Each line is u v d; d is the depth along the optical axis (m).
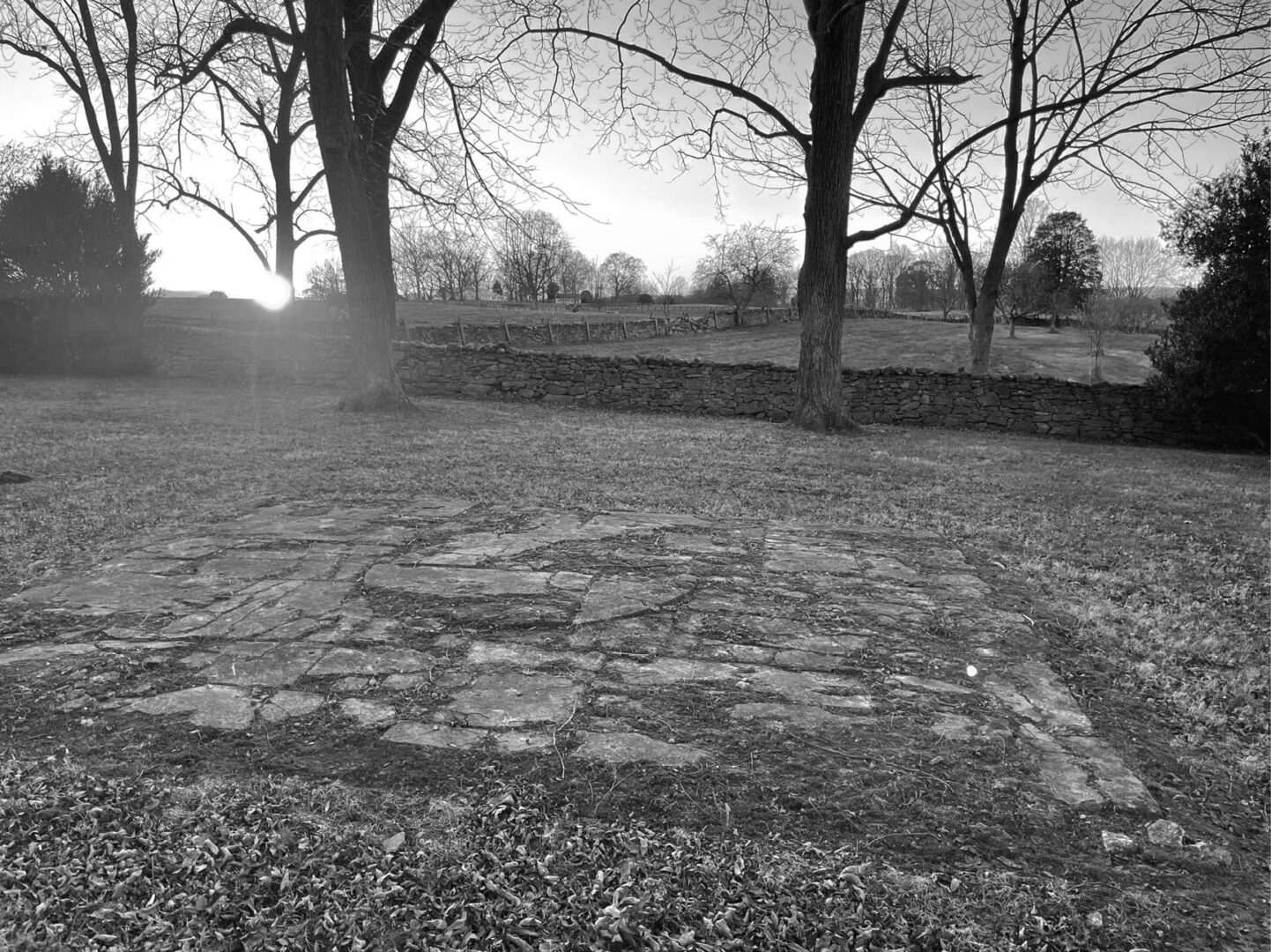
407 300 55.44
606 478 8.09
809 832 2.38
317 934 1.96
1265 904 2.18
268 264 20.20
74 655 3.50
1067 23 16.36
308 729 2.90
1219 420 14.90
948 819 2.46
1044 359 35.41
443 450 9.51
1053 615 4.41
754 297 58.41
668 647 3.68
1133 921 2.09
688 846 2.30
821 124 12.45
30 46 17.89
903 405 15.65
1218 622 4.64
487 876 2.17
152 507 6.34
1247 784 2.84
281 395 15.41
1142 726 3.21
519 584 4.52
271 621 3.91
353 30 12.90
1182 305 15.03
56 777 2.57
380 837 2.32
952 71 12.62
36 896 2.07
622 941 1.97
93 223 16.91
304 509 6.36
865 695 3.26
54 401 13.41
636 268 83.12
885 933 2.02
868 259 72.62
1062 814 2.53
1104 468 10.70
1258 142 14.04
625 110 13.77
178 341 17.83
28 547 5.20
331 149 11.91
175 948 1.92
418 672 3.37
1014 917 2.08
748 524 6.19
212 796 2.49
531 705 3.09
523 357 16.33
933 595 4.60
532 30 13.02
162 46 14.91
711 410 15.75
